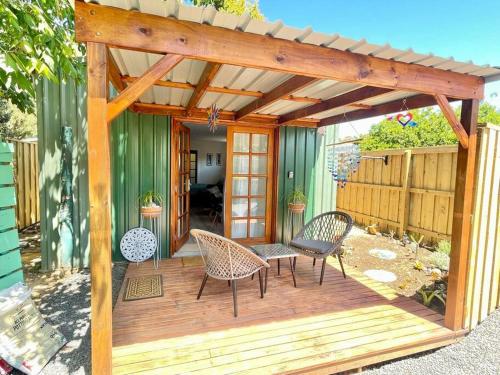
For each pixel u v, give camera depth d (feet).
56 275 11.46
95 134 4.93
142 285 9.97
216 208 21.06
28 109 11.36
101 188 5.05
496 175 8.31
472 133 7.36
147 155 12.75
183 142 14.58
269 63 5.53
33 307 6.95
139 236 12.33
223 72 7.88
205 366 5.99
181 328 7.37
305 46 5.75
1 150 7.33
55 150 11.68
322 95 10.19
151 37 4.94
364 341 6.97
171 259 12.92
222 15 4.84
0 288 7.21
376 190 18.78
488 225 8.30
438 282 10.88
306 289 9.87
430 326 7.72
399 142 23.12
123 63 7.50
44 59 6.75
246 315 8.08
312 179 15.75
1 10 5.75
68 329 7.74
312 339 7.00
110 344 5.36
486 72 7.00
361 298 9.27
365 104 11.16
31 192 19.49
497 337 7.91
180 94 10.60
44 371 6.18
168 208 13.16
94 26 4.71
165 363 6.05
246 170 14.88
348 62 6.06
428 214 15.31
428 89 6.77
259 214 15.35
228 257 8.09
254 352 6.48
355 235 18.02
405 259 13.69
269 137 15.07
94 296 5.20
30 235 17.15
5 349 5.98
